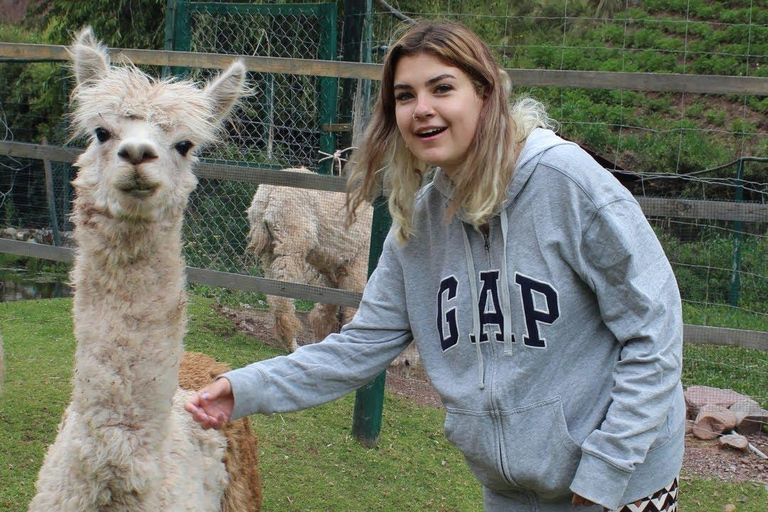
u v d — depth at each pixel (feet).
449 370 7.00
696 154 37.01
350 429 15.88
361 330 7.62
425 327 7.23
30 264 33.27
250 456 10.21
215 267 25.17
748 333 13.84
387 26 28.78
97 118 7.55
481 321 6.66
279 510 12.68
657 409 6.05
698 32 47.70
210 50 27.40
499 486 7.05
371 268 15.21
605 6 49.34
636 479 6.39
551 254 6.31
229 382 7.07
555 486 6.55
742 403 17.56
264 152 26.55
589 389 6.47
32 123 40.04
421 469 14.65
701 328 14.08
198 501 8.33
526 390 6.53
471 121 6.40
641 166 37.37
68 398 15.48
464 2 34.42
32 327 20.31
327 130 24.85
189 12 24.38
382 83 6.89
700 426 16.75
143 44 40.22
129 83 7.84
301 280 22.09
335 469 14.20
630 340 6.24
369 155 7.18
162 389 7.34
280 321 21.04
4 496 11.95
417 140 6.52
